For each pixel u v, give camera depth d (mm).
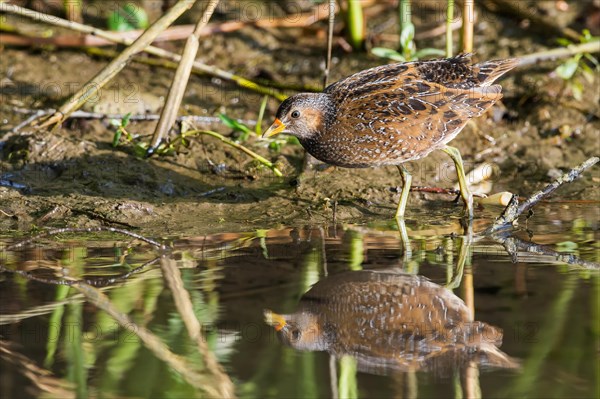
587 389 6574
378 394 6531
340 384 6688
